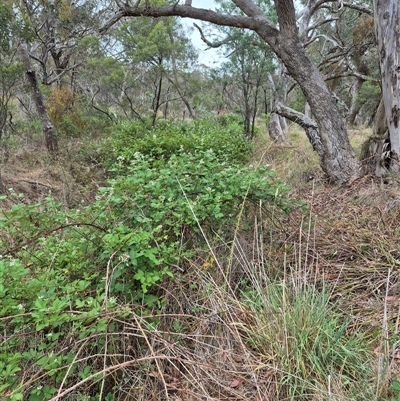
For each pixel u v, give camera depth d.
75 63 14.49
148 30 12.83
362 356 1.90
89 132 12.12
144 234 2.18
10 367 1.42
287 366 1.83
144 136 8.19
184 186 2.92
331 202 4.45
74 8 13.07
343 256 3.00
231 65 10.45
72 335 1.70
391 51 4.95
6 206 5.32
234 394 1.75
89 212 2.69
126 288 2.12
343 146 5.69
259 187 3.04
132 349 1.90
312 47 18.84
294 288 2.33
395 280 2.59
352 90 18.36
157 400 1.73
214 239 2.81
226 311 2.15
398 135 5.08
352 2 11.80
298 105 19.17
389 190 4.39
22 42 8.59
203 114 17.80
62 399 1.64
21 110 15.87
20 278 1.91
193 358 1.94
